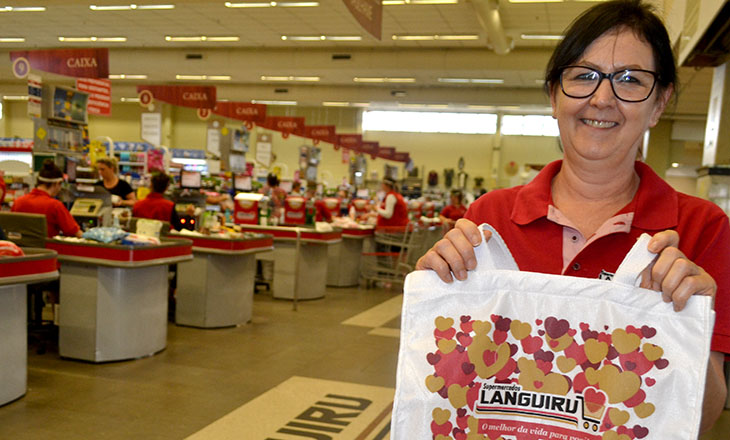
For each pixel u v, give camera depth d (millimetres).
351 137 20859
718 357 975
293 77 20766
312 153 15250
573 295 904
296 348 5152
